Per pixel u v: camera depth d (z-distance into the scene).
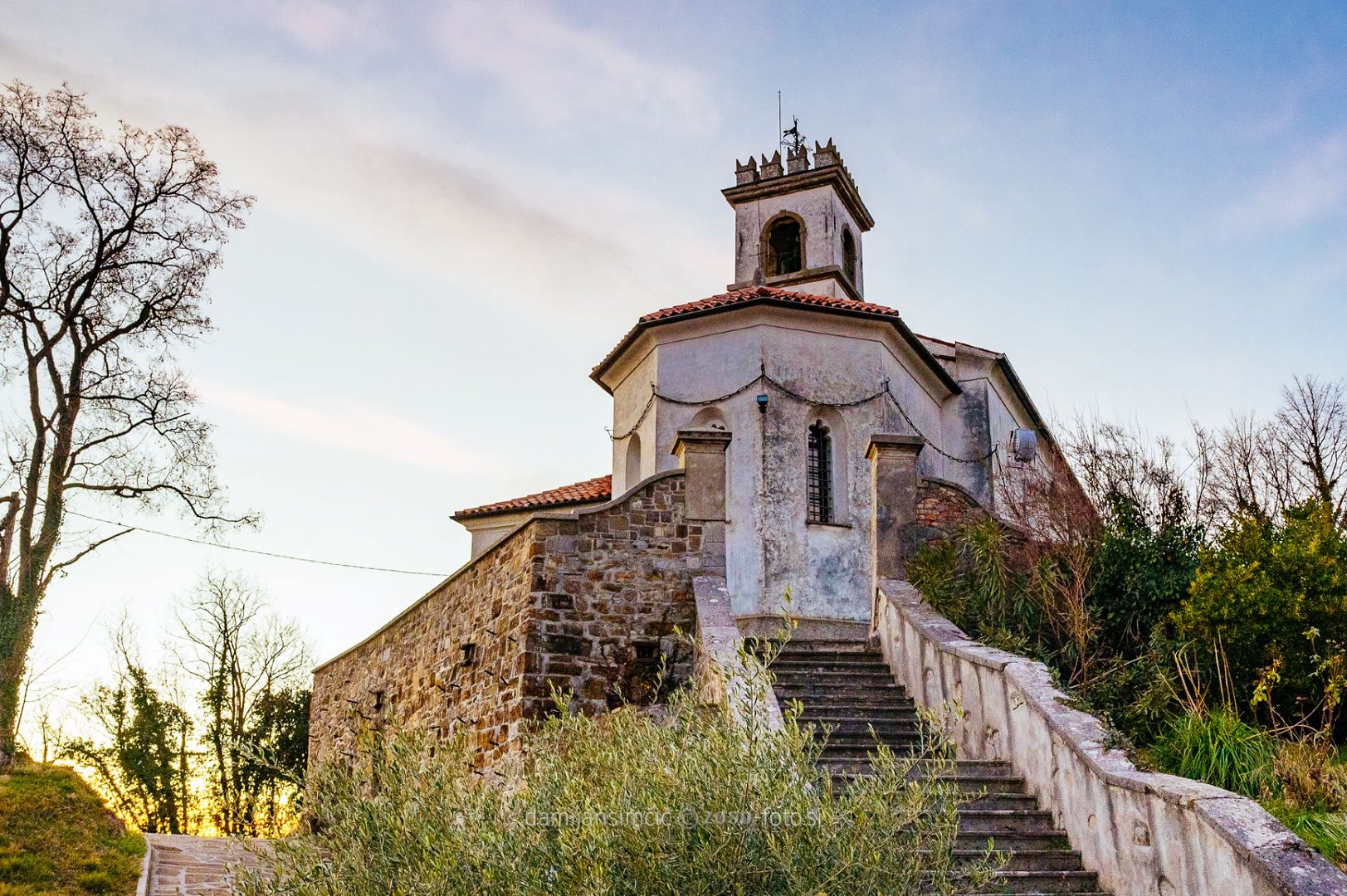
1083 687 12.32
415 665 19.05
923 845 8.58
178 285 23.67
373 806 7.37
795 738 7.50
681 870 6.71
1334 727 11.81
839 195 26.75
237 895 7.51
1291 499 19.45
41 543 20.44
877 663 14.70
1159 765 10.26
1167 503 15.24
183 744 32.28
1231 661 12.24
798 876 6.67
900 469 16.03
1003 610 14.14
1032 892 9.13
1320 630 11.76
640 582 15.31
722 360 20.61
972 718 12.09
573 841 6.69
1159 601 13.87
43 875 12.50
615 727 8.33
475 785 7.74
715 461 16.00
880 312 20.86
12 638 19.34
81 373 22.11
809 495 20.38
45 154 22.11
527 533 15.41
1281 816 9.36
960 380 24.67
